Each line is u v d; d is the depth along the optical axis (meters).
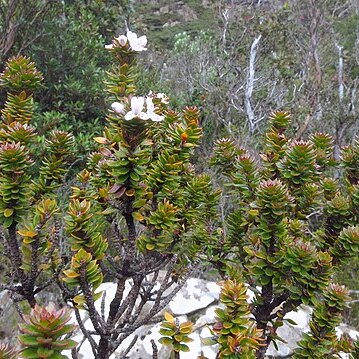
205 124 8.60
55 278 1.92
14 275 1.93
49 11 6.78
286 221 2.01
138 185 1.73
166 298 1.99
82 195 2.09
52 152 2.11
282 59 10.46
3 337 3.70
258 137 7.95
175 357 1.83
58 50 6.52
